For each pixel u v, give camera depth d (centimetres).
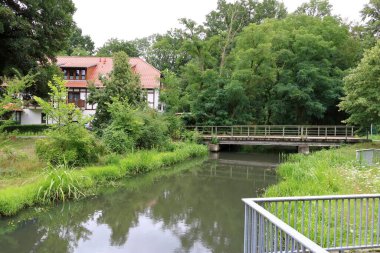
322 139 2750
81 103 3528
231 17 3750
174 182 1619
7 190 1064
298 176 1315
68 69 3634
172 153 2208
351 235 701
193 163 2270
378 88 2044
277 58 3247
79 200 1205
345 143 2700
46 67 2647
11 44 2139
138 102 2433
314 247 294
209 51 3400
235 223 1006
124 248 815
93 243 846
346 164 1512
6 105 1530
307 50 3128
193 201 1264
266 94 3381
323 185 1101
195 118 3188
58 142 1477
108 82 2359
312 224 761
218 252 791
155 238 884
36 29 2319
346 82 2180
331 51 3219
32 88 2502
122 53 2456
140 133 2056
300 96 3000
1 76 2284
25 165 1378
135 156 1814
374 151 1686
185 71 3397
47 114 1482
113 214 1088
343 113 3453
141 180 1617
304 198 546
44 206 1098
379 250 601
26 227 933
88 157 1551
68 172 1266
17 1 2305
